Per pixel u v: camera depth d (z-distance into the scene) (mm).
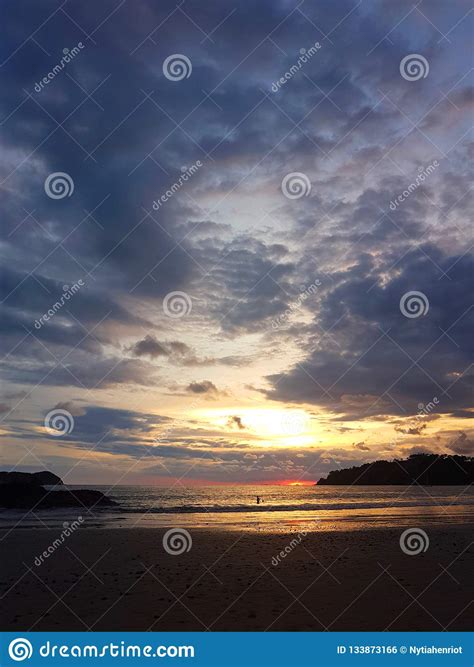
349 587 12992
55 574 15195
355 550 19703
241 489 175250
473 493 109938
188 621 10266
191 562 17062
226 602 11570
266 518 39438
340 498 87438
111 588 13086
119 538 24609
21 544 22609
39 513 46250
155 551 19891
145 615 10656
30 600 11875
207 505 62281
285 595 12148
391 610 10906
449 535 25250
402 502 68188
